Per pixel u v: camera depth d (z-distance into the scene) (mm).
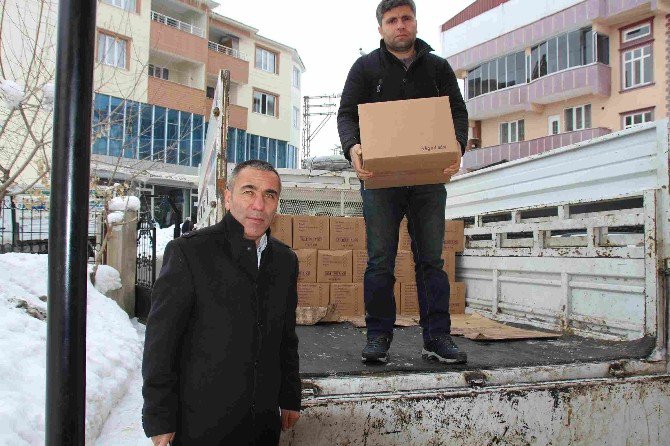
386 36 2549
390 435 1843
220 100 3113
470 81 25812
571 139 20750
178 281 1511
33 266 5875
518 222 3713
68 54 831
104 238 7148
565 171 3309
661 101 18922
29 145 7191
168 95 19125
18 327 3508
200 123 20250
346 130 2492
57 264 819
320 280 4340
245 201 1587
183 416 1522
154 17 20500
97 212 7574
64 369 812
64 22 834
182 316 1516
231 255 1595
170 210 19812
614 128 20375
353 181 6047
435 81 2594
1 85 4328
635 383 2119
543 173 3504
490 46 24141
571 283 3088
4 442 2010
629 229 2869
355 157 2309
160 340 1475
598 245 2916
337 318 3832
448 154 2049
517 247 3678
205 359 1526
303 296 4273
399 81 2551
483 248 4125
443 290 2494
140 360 4434
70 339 816
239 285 1566
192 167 19922
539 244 3398
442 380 2018
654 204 2484
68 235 821
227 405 1521
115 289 6891
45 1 6742
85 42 842
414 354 2637
